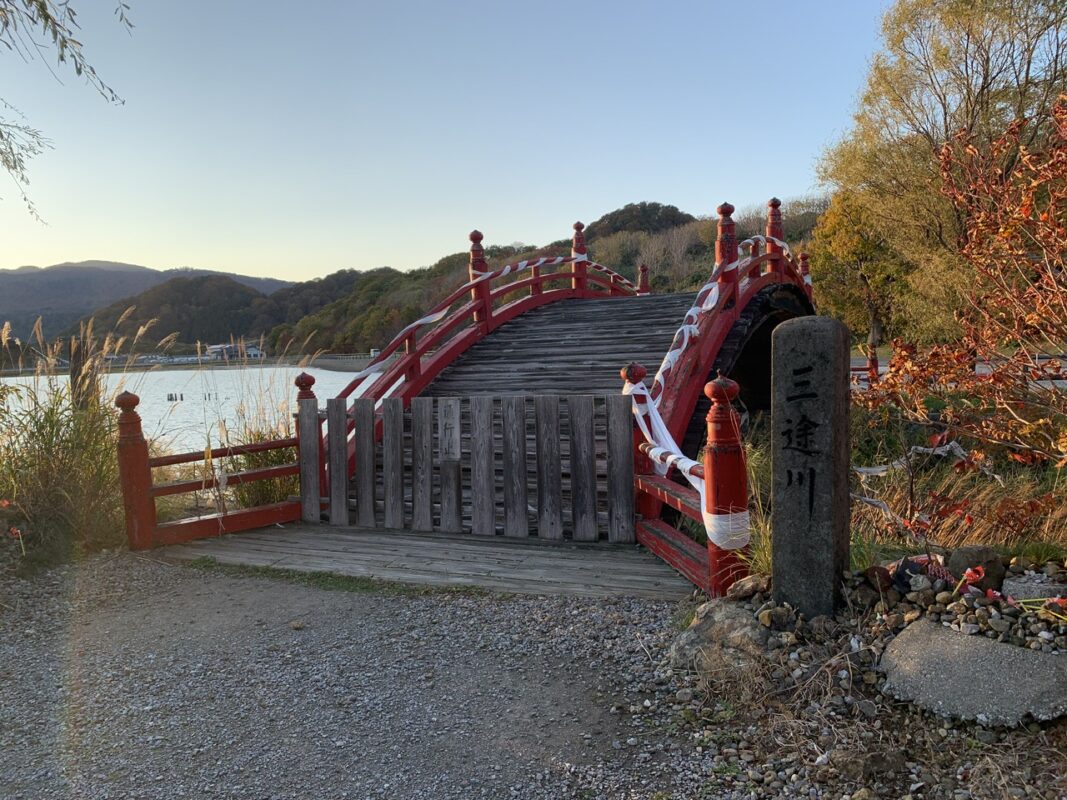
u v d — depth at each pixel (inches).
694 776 101.3
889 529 200.4
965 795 92.1
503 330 409.7
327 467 263.0
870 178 727.1
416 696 127.9
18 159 285.1
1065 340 189.6
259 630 160.1
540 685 130.3
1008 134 206.8
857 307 980.6
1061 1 623.5
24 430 234.2
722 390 156.3
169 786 103.1
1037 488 256.5
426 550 219.6
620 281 549.3
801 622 128.4
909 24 686.5
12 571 199.3
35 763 109.9
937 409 307.9
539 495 229.6
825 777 98.1
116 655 148.7
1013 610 115.9
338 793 100.7
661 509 233.3
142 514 224.2
